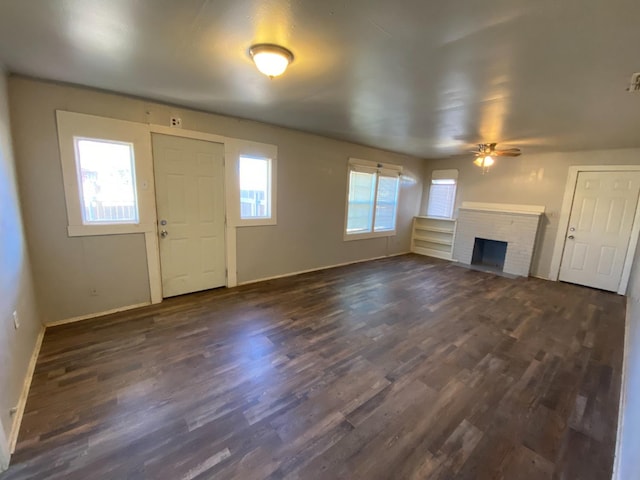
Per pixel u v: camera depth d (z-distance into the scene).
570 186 4.93
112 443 1.57
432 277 5.00
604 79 2.07
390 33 1.63
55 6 1.44
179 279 3.64
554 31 1.54
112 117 2.89
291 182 4.52
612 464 1.56
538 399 2.05
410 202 6.87
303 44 1.78
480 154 4.70
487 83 2.27
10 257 1.98
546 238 5.22
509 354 2.62
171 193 3.41
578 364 2.49
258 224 4.23
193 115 3.39
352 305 3.61
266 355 2.46
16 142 2.45
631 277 4.19
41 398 1.88
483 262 6.25
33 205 2.60
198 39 1.76
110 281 3.11
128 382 2.06
